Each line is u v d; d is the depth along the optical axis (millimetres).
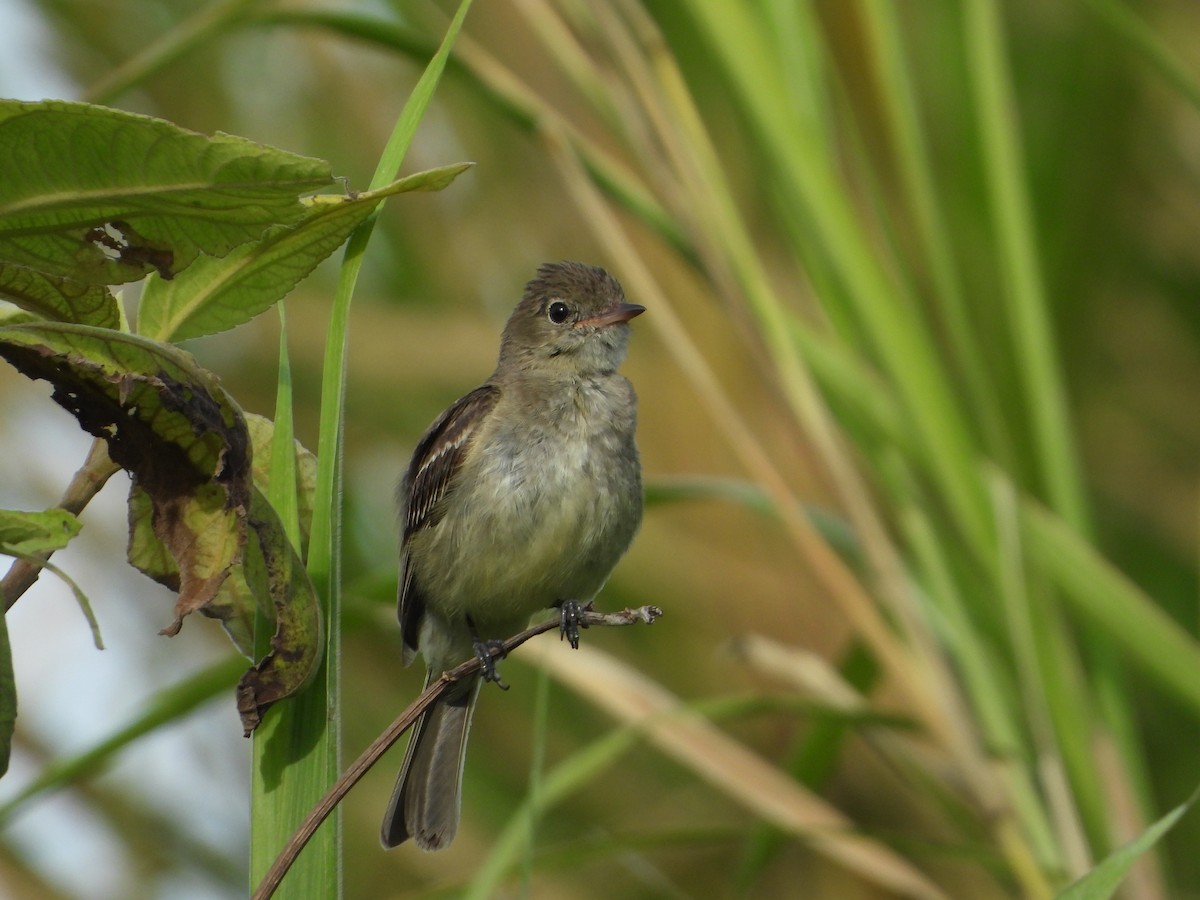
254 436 4906
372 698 12836
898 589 7801
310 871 4332
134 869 12141
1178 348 12734
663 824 12484
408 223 13102
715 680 11633
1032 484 9781
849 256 7719
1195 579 12391
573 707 12680
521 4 8445
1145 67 11562
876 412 8023
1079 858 7586
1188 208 12367
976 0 8570
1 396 12656
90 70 12961
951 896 11195
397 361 12656
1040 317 8414
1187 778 11695
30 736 11812
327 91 12992
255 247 4359
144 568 4473
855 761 11664
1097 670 8398
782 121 7695
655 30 8211
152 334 4441
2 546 3518
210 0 12867
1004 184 8477
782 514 7863
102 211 3797
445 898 8422
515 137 13000
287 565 4266
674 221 8258
